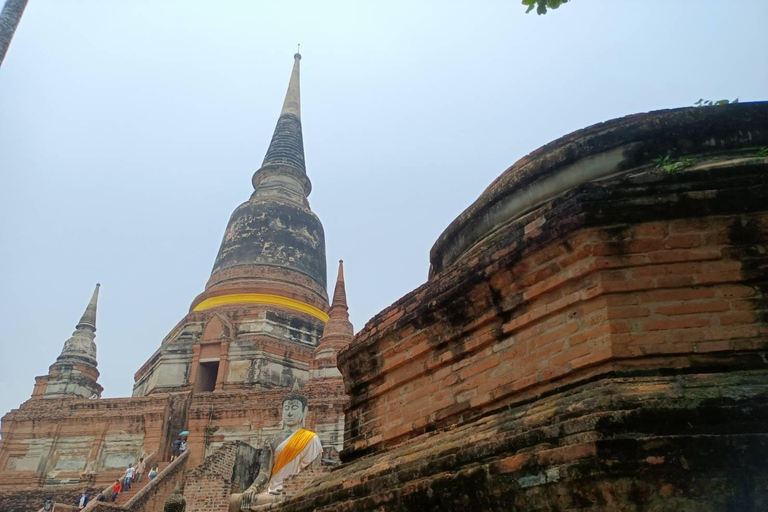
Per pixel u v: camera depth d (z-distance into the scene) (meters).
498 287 6.66
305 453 15.34
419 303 7.67
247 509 13.89
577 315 5.89
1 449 40.84
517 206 7.92
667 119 6.99
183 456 36.53
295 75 71.69
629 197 5.79
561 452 4.75
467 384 6.90
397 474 6.29
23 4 12.52
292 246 55.16
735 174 5.70
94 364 47.88
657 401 4.75
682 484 4.42
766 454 4.35
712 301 5.49
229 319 47.66
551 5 8.27
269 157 63.38
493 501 5.20
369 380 8.30
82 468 39.62
